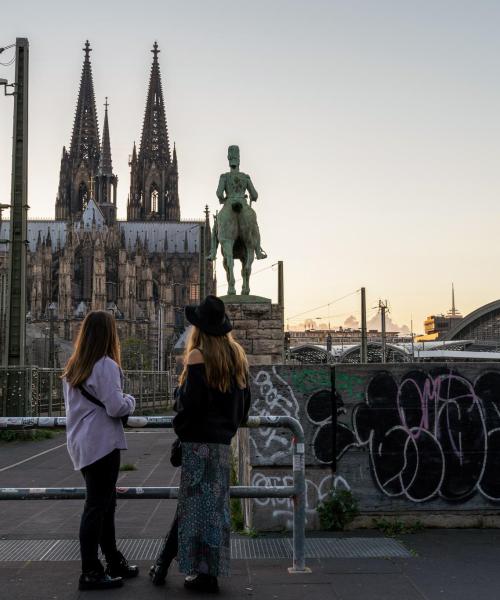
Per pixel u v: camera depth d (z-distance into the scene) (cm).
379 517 852
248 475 862
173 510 1045
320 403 856
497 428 859
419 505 854
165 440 2461
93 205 15012
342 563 705
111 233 14112
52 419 673
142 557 752
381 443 854
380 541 792
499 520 856
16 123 2602
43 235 15762
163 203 17188
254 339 1855
